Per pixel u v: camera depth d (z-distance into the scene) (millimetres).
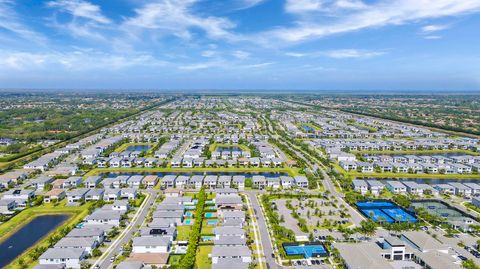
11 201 151750
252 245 118312
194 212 146250
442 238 122875
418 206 158000
